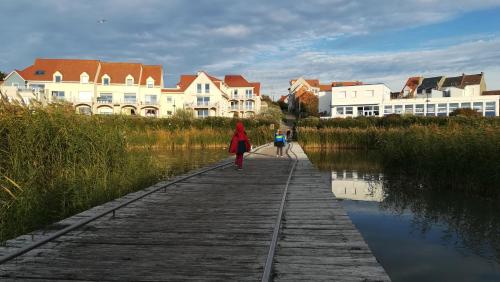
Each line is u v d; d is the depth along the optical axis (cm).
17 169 891
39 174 941
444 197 1243
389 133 2719
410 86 7844
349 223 719
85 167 1048
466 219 968
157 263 504
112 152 1170
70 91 6519
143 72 7094
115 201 906
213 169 1593
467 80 6988
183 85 7550
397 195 1292
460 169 1334
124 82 6806
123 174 1141
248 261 514
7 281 442
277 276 467
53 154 1003
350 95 6269
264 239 616
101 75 6756
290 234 648
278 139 2258
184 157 2433
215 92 7138
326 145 3341
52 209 846
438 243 788
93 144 1112
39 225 762
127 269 481
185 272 474
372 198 1249
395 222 948
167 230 667
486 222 937
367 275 471
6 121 952
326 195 1008
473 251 736
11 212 752
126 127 1331
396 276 624
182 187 1147
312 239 619
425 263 679
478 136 1354
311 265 504
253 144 3762
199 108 7119
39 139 990
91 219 721
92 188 987
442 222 945
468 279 611
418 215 1018
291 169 1561
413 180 1595
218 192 1061
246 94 7819
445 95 6150
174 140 3228
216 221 734
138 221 729
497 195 1178
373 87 6094
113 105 6669
